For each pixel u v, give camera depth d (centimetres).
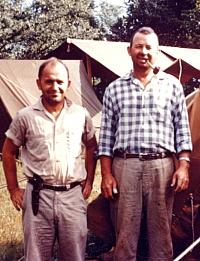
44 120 370
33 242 370
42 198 369
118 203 388
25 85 1086
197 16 2695
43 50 2547
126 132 380
